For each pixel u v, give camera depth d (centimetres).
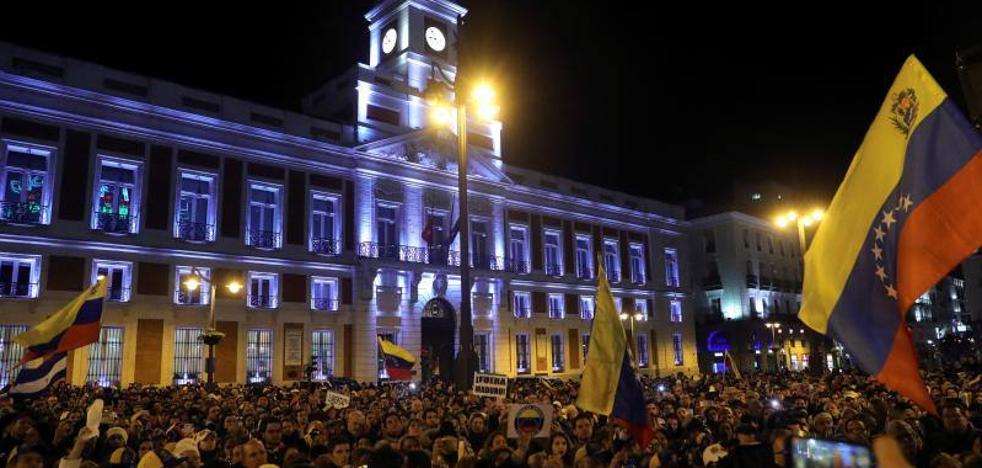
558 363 4788
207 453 1020
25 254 2869
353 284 3775
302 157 3694
